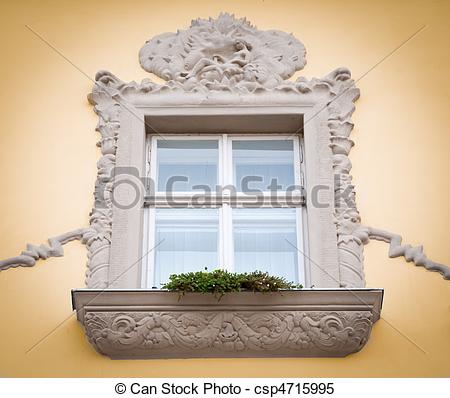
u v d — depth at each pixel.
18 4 6.61
